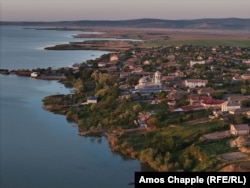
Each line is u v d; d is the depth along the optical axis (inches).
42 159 7150.6
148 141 7741.1
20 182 6318.9
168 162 6786.4
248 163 6392.7
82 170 6742.1
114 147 7657.5
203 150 6948.8
